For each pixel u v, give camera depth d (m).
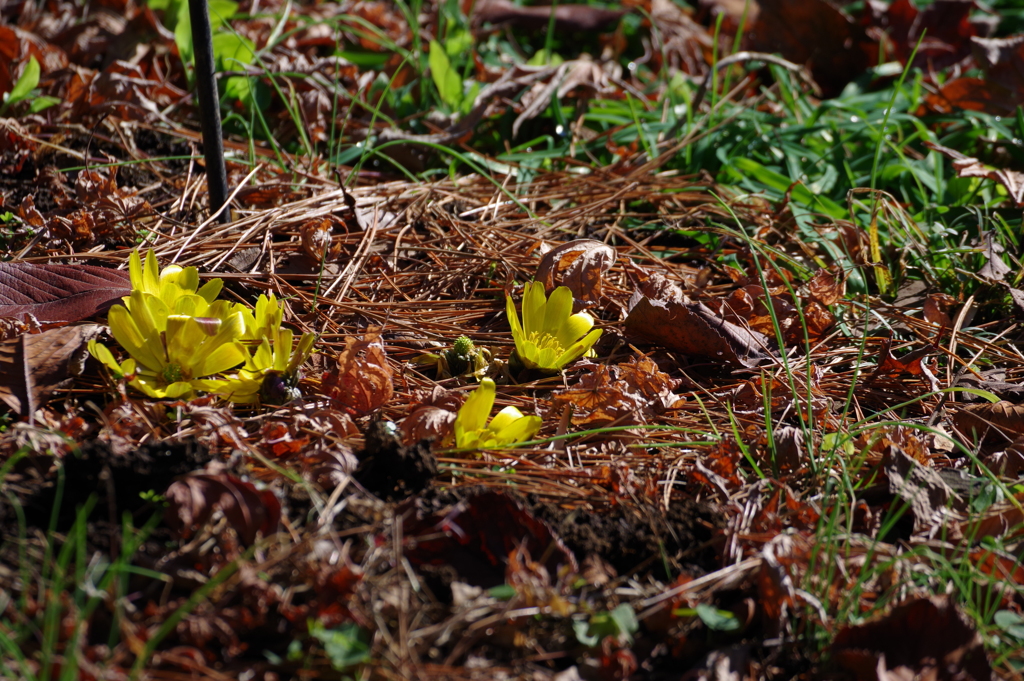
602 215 2.20
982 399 2.05
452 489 1.95
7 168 2.17
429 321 2.08
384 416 2.01
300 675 1.88
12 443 1.94
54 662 1.87
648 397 2.03
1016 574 1.93
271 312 2.00
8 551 1.90
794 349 2.09
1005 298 2.13
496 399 2.03
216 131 2.10
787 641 1.91
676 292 2.09
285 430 1.96
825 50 2.51
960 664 1.89
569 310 2.05
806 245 2.18
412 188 2.20
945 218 2.23
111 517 1.91
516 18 2.74
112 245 2.11
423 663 1.89
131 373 1.97
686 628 1.91
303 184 2.18
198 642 1.88
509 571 1.90
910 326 2.11
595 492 1.96
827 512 1.96
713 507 1.96
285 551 1.91
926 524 1.96
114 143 2.21
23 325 2.01
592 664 1.90
